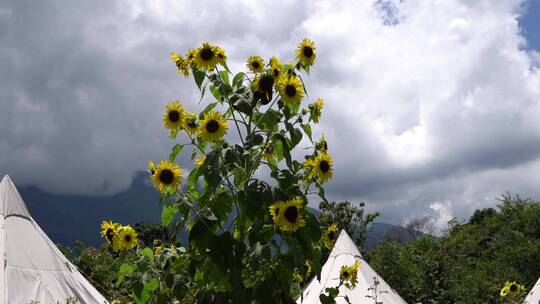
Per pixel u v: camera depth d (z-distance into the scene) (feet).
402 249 68.49
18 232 33.83
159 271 15.43
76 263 49.14
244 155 14.58
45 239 35.22
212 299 13.82
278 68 15.46
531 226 90.17
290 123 15.08
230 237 13.48
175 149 15.57
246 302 13.25
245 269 13.82
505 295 44.75
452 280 63.93
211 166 13.94
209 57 15.42
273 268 13.51
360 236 74.28
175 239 15.14
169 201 14.61
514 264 78.54
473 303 60.03
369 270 39.50
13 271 31.68
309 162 15.31
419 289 63.98
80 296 34.06
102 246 49.39
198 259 14.24
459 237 87.20
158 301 15.08
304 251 13.93
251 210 13.62
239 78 15.56
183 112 15.47
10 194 34.86
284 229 13.14
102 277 45.34
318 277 14.02
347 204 75.05
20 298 30.73
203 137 14.74
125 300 32.60
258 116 15.52
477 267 75.61
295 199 13.69
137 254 16.08
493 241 91.45
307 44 16.22
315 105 15.90
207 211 13.99
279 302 13.64
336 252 40.09
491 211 143.33
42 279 32.58
